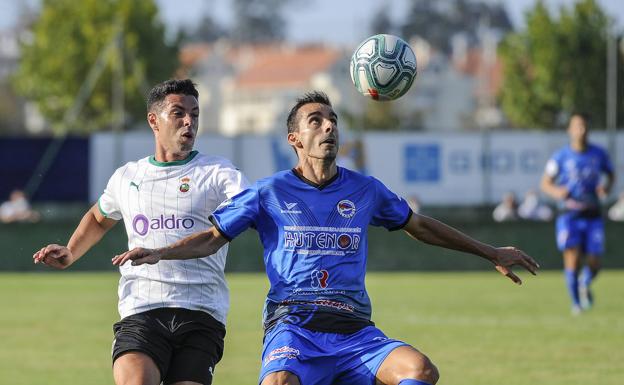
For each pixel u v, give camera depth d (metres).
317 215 17.17
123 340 17.27
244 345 32.97
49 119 127.12
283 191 17.31
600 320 39.16
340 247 17.14
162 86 18.19
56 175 79.25
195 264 17.69
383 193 17.62
